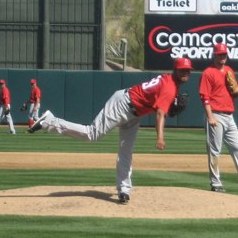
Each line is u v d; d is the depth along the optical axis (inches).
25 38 2768.2
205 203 818.8
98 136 803.4
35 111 2240.4
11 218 761.0
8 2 2758.4
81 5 2763.3
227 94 931.3
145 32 2652.6
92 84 2593.5
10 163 1320.1
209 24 2645.2
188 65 778.8
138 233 708.7
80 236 693.9
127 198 809.5
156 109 778.8
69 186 938.1
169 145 1753.2
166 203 815.1
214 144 933.2
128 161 812.0
